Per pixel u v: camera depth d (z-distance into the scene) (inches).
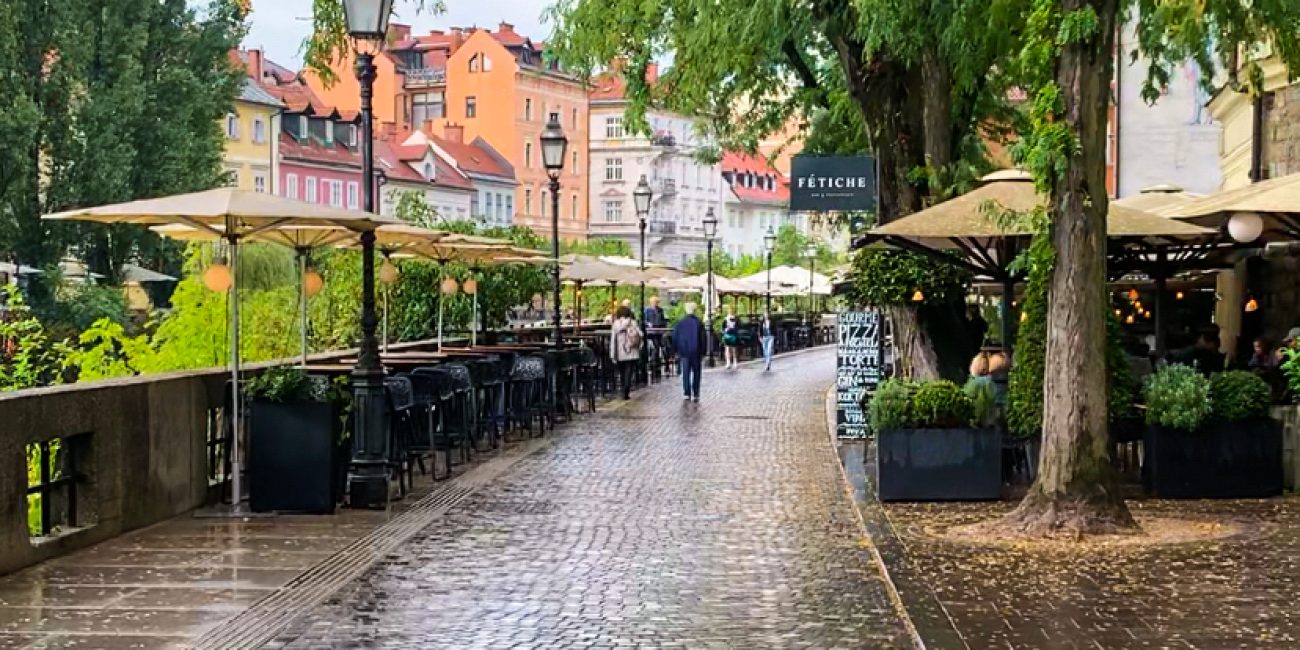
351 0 578.2
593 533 521.3
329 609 393.4
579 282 1555.1
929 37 743.7
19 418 438.6
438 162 4133.9
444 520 550.3
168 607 392.2
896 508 565.9
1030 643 335.9
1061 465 492.1
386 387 605.0
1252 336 998.4
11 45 2293.3
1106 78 481.1
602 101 5027.1
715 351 2075.5
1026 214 514.3
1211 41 832.3
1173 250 773.3
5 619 374.9
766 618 382.0
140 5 2493.8
